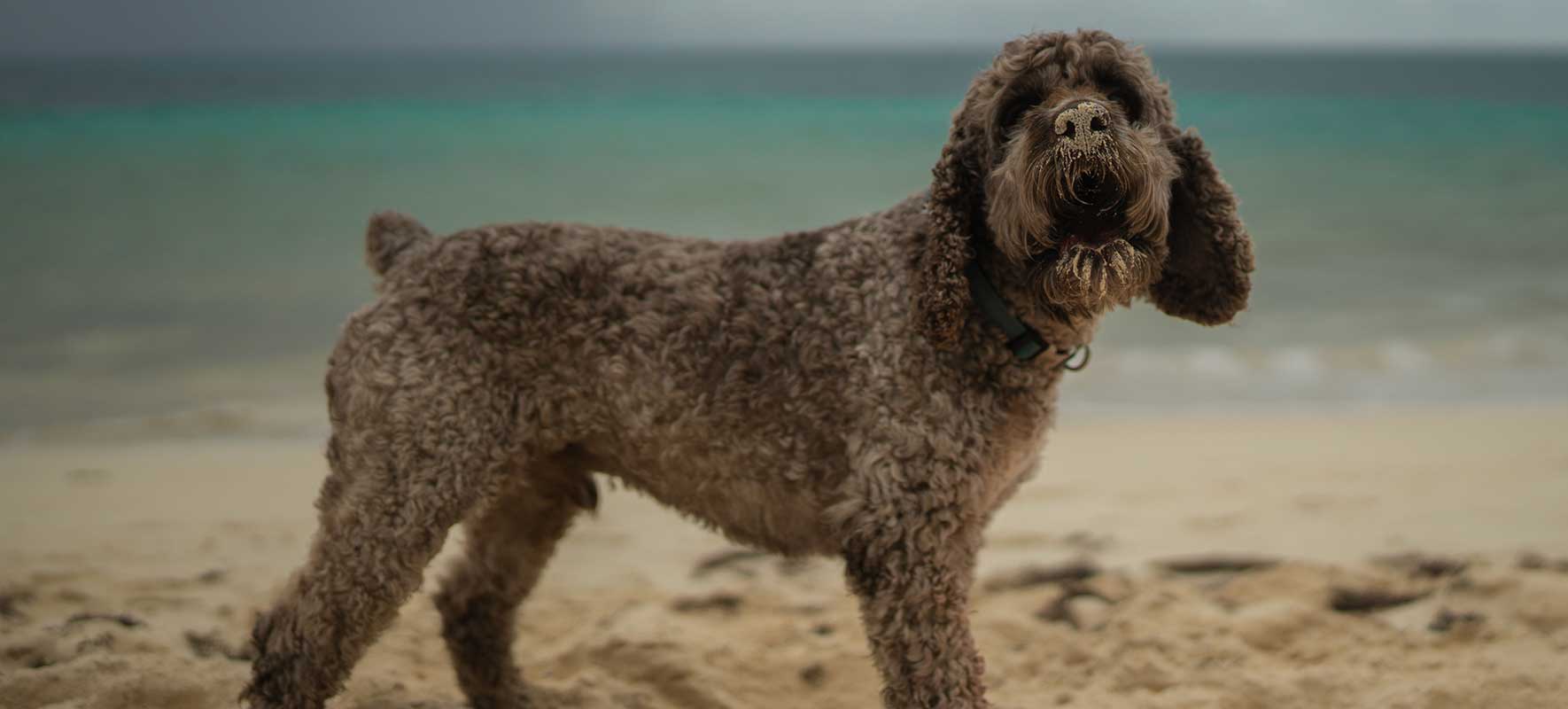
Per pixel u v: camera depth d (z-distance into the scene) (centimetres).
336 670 321
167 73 8888
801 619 471
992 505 321
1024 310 308
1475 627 420
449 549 597
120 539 581
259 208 1761
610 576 541
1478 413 862
